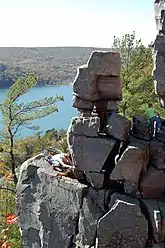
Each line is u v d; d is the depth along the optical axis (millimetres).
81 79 8727
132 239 7707
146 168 7961
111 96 8781
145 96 19969
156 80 8570
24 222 9914
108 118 8320
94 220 8164
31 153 25359
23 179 9867
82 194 8398
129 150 7727
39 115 21516
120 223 7742
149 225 7652
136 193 7887
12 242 13172
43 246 9336
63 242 8852
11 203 16828
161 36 8453
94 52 8547
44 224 9289
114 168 7938
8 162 21281
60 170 9156
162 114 17750
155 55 8539
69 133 8648
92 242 8211
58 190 8883
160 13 8523
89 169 8328
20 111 21016
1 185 17906
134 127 8438
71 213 8633
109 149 8070
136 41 22219
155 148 8016
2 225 14508
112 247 7848
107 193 8086
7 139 21141
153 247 7516
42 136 29359
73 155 8633
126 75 20969
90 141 8289
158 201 7848
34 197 9562
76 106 8930
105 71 8531
